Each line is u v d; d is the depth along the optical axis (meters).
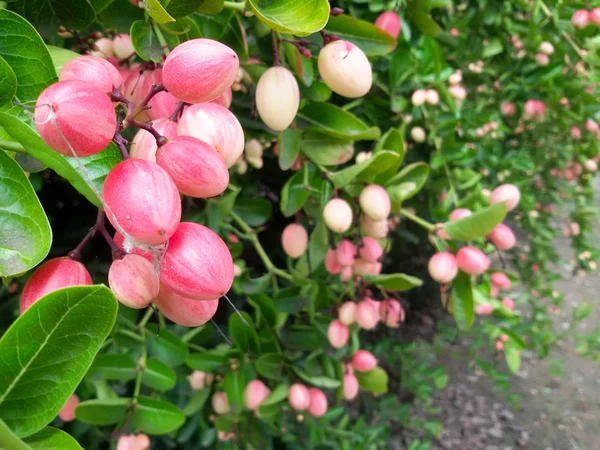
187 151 0.13
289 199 0.28
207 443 0.45
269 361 0.32
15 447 0.10
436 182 0.44
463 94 0.43
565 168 0.71
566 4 0.47
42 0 0.18
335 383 0.34
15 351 0.11
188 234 0.12
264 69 0.25
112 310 0.11
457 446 0.71
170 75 0.13
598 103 0.57
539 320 0.69
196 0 0.17
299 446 0.51
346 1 0.36
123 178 0.11
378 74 0.41
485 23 0.49
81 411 0.28
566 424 0.76
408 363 0.61
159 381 0.30
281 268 0.53
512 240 0.29
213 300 0.14
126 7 0.22
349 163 0.41
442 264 0.27
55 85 0.11
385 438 0.62
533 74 0.52
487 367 0.62
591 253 0.76
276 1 0.16
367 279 0.28
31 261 0.12
